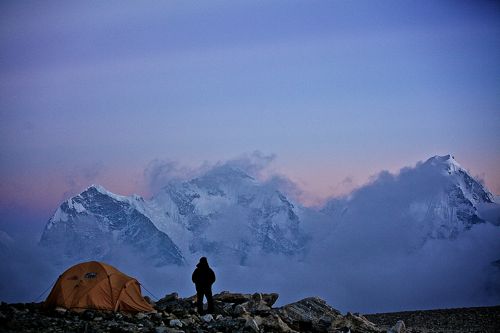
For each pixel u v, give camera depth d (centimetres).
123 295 3794
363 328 4044
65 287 3753
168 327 3434
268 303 4425
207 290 3941
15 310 3603
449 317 5625
